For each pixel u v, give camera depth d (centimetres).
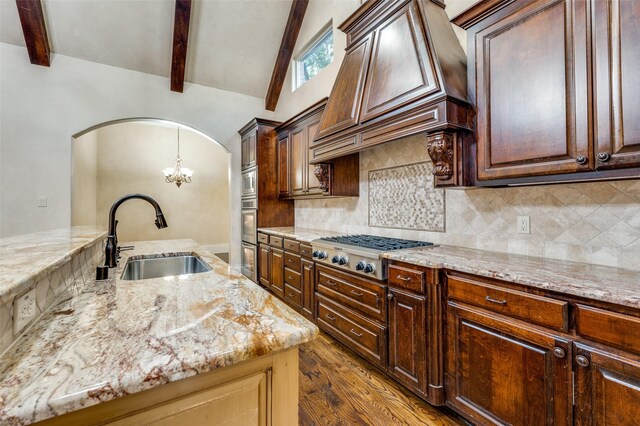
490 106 173
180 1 371
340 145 263
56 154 389
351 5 352
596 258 159
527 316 133
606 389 109
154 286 120
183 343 70
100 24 383
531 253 185
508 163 164
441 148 184
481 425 152
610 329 109
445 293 170
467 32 188
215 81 489
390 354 200
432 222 246
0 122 365
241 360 68
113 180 670
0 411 48
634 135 120
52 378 56
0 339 63
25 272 75
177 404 64
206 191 768
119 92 427
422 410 180
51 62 388
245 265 486
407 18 212
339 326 251
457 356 163
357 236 299
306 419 172
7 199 366
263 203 446
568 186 169
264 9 426
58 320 84
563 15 141
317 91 414
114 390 55
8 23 356
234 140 514
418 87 193
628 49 122
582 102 135
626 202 149
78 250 115
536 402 129
